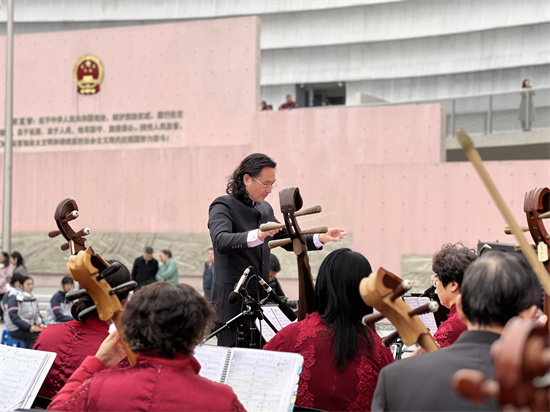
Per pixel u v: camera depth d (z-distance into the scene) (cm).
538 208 295
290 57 2855
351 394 258
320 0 2755
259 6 2773
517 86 2608
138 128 1572
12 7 1475
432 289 393
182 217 1529
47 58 1642
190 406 198
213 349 253
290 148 1441
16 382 276
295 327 272
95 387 205
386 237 1345
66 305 870
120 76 1591
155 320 199
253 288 385
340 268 267
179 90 1546
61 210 322
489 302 176
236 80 1504
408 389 181
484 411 171
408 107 1361
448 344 293
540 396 112
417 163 1334
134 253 1553
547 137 1538
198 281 1516
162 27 1562
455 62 2675
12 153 1575
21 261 1259
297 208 324
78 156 1608
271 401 236
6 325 844
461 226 1291
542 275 167
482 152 1702
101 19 2814
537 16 2519
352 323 263
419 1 2677
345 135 1402
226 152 1499
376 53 2766
